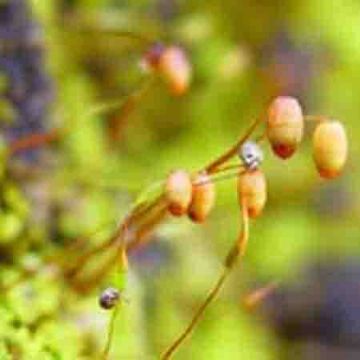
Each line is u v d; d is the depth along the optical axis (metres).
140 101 0.10
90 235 0.08
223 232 0.10
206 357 0.10
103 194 0.09
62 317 0.08
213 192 0.06
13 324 0.07
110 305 0.06
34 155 0.08
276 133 0.06
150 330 0.10
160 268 0.10
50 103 0.09
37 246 0.08
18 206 0.08
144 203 0.07
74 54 0.10
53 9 0.10
